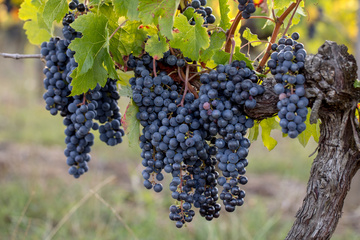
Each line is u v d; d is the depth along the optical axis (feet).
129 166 16.25
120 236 10.48
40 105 28.73
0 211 11.44
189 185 4.81
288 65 4.59
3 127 22.00
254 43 5.19
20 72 40.98
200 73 4.85
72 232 10.80
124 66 4.97
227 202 4.74
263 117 4.75
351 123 4.72
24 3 5.34
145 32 4.92
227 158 4.73
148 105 4.82
